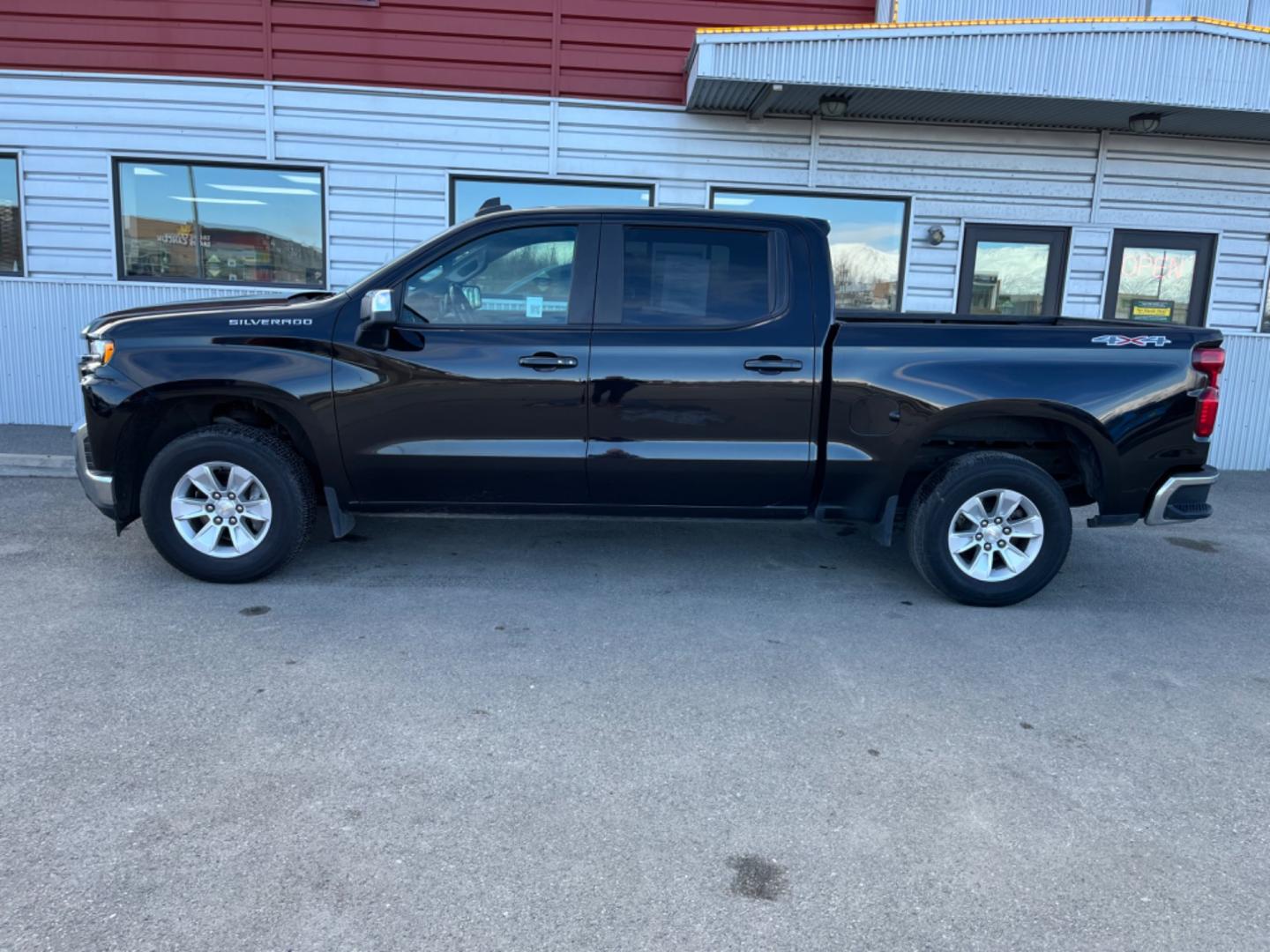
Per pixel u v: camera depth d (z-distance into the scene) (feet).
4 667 11.81
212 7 27.25
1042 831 8.91
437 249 14.75
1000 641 14.07
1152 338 14.88
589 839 8.54
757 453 14.85
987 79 24.53
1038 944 7.32
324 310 14.67
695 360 14.60
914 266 29.68
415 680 11.90
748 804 9.24
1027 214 29.48
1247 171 29.58
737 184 28.94
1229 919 7.68
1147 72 24.66
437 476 14.90
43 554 16.80
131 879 7.72
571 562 17.47
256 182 28.60
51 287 28.43
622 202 29.09
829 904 7.73
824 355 14.74
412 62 27.84
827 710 11.43
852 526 20.83
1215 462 31.42
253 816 8.70
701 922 7.47
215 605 14.39
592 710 11.20
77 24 27.25
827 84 24.45
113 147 27.81
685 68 27.86
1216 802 9.55
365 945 7.06
